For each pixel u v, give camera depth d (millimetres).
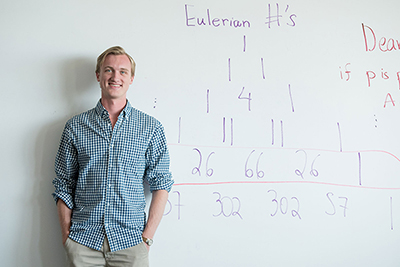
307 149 1347
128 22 1286
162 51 1294
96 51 1262
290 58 1380
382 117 1412
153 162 1155
